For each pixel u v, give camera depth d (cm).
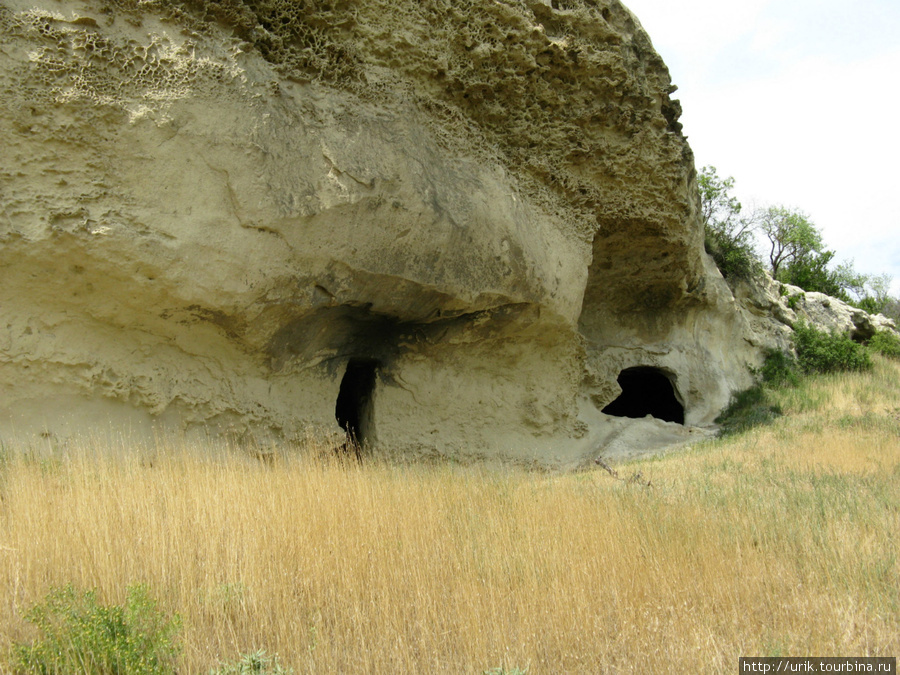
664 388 1622
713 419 1453
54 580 383
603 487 768
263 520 481
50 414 670
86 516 438
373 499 571
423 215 826
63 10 656
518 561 482
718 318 1567
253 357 791
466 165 926
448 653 366
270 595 398
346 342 895
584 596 428
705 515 606
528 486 752
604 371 1399
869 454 960
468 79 934
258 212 713
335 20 812
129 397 713
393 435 960
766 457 995
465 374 1031
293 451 780
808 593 446
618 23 1071
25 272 648
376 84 842
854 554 506
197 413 756
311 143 760
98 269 664
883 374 1773
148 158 673
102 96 659
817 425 1265
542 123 1038
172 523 441
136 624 337
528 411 1095
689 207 1227
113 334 709
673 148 1146
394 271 818
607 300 1404
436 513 567
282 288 746
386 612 389
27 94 637
